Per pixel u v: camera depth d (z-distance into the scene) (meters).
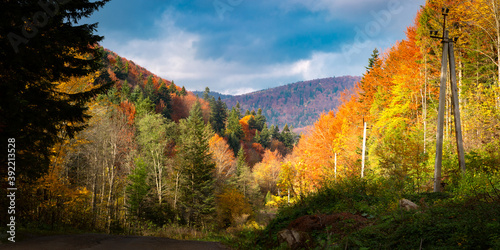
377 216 9.45
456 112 15.39
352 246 7.38
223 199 42.28
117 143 38.38
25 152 11.35
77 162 30.44
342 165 37.34
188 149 42.59
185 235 26.44
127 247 9.41
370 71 46.12
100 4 11.45
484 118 18.70
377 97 39.09
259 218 36.34
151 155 45.12
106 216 28.97
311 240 8.52
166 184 41.12
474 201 7.96
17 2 9.70
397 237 7.06
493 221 6.11
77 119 11.77
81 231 15.08
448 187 14.83
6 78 10.17
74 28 11.14
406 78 31.42
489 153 15.35
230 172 71.81
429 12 27.14
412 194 13.56
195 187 40.31
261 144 138.00
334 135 45.66
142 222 33.47
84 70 11.66
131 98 87.25
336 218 9.44
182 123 62.06
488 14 21.80
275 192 88.69
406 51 33.72
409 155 17.02
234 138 113.62
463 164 14.84
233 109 131.88
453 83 15.71
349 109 49.16
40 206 16.70
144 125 52.03
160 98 112.69
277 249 8.32
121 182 37.59
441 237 6.21
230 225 39.84
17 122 9.82
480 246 5.35
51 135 11.59
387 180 15.81
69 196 19.09
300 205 14.35
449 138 23.59
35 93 10.71
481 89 19.61
